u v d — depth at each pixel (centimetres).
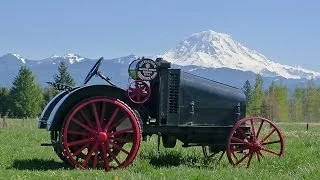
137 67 1670
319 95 18238
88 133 1574
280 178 1352
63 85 1838
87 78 1719
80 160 1777
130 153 1594
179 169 1516
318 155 1959
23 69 13050
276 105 16662
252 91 17388
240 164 1705
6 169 1548
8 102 12988
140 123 1641
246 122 1770
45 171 1493
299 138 3148
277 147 2314
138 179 1302
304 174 1373
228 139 1708
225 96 1748
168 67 1680
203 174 1348
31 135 2973
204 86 1730
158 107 1673
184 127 1697
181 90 1698
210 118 1731
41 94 13250
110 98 1591
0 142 2475
